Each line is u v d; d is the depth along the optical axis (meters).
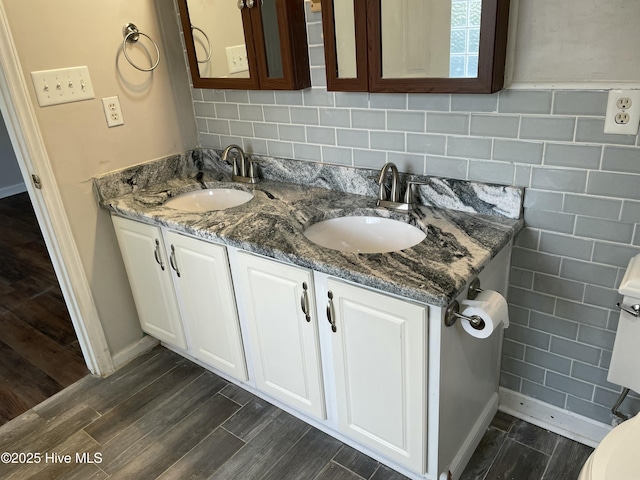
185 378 2.17
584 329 1.57
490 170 1.55
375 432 1.55
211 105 2.21
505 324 1.35
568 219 1.47
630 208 1.36
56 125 1.85
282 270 1.52
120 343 2.27
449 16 1.35
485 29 1.30
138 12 2.01
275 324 1.66
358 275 1.30
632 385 1.38
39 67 1.76
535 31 1.34
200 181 2.21
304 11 1.73
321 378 1.63
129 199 2.04
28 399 2.11
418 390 1.35
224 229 1.65
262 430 1.85
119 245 2.12
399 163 1.74
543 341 1.67
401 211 1.67
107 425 1.93
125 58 2.00
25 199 4.93
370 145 1.79
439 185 1.65
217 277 1.76
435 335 1.26
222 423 1.90
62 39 1.80
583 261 1.49
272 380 1.81
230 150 2.07
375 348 1.39
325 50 1.61
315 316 1.52
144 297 2.16
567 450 1.67
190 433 1.86
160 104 2.17
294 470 1.68
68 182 1.93
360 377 1.49
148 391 2.10
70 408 2.04
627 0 1.19
